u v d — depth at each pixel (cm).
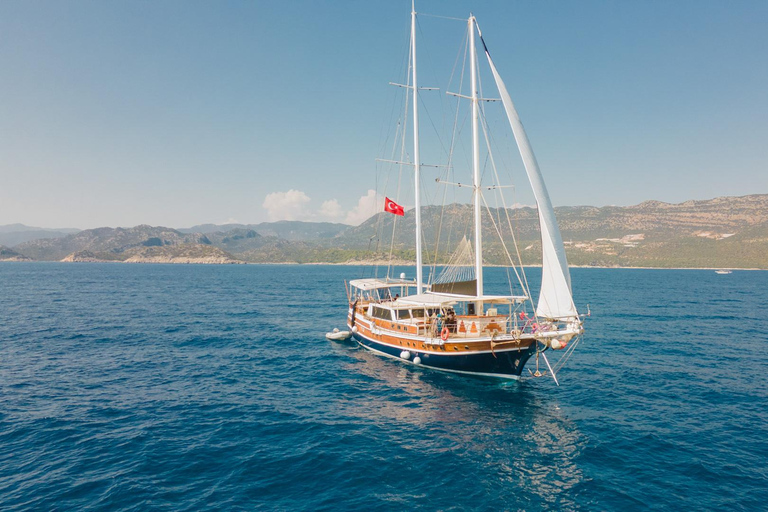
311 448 1947
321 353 3928
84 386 2831
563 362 3547
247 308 7650
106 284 13950
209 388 2834
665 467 1791
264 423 2241
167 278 18600
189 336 4712
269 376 3144
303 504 1503
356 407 2492
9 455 1836
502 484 1653
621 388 2858
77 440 1992
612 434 2117
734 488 1623
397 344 3416
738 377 3134
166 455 1856
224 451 1908
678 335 4875
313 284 15662
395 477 1700
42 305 7681
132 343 4297
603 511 1476
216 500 1518
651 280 18625
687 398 2658
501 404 2538
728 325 5700
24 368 3259
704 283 16538
